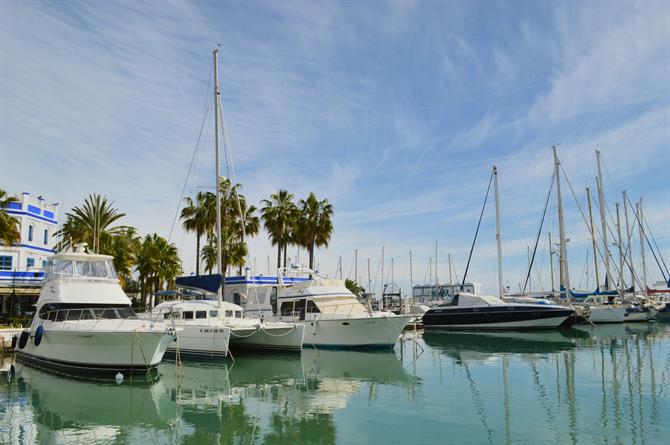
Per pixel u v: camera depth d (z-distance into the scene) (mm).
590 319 42656
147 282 48562
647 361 22016
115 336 17406
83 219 42812
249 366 21891
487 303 39281
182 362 22656
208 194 45594
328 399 15547
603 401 14633
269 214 47812
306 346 27422
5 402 15219
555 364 21688
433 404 14672
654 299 53750
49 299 20453
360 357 24422
